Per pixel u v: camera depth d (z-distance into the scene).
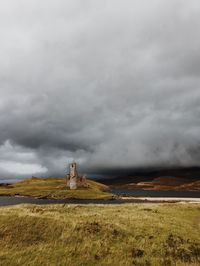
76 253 23.78
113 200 171.12
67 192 196.50
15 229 27.97
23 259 22.30
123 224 31.95
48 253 23.41
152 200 170.62
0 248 24.47
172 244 27.38
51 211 37.56
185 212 45.88
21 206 41.19
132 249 25.39
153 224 32.94
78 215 34.72
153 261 23.50
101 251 24.44
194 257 25.30
